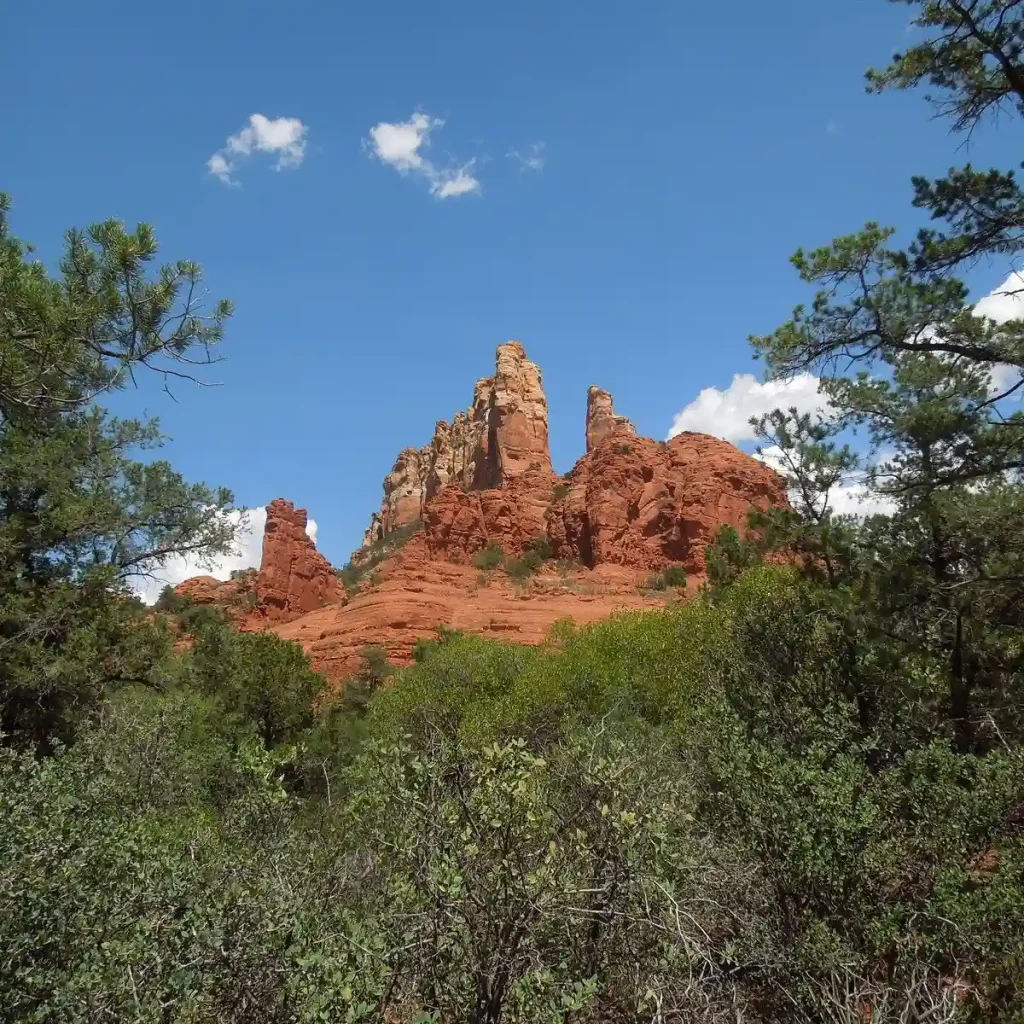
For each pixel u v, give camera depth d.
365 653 59.66
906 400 11.79
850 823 6.19
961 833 6.59
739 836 6.70
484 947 4.34
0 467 11.95
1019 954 5.38
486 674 30.53
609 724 13.31
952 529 11.19
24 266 7.93
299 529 90.81
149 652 15.16
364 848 5.97
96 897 4.58
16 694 12.92
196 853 5.83
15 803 4.97
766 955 5.69
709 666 17.12
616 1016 4.77
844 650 12.51
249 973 4.15
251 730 26.05
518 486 104.25
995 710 11.50
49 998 4.00
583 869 4.70
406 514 160.00
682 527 87.94
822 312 11.77
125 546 15.10
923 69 10.68
